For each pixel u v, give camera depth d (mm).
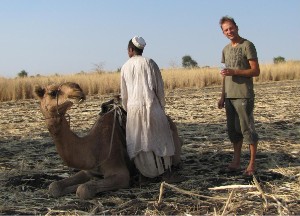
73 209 5684
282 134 10492
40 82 27500
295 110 15055
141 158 6449
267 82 36438
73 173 7492
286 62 41812
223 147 9188
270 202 5652
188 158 8359
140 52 6680
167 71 35094
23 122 14305
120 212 5520
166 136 6543
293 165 7492
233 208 5410
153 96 6469
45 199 6133
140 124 6418
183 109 16438
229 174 7125
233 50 6984
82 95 5621
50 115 5676
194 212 5414
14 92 26109
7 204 5961
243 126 6910
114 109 6738
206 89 30781
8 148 9773
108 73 32844
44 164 8164
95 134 6320
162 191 5863
